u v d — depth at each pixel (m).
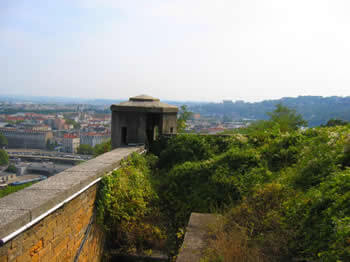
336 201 3.51
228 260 3.36
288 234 3.70
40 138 115.19
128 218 5.35
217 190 6.29
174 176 7.00
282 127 10.05
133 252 5.30
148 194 6.26
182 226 5.86
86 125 169.00
